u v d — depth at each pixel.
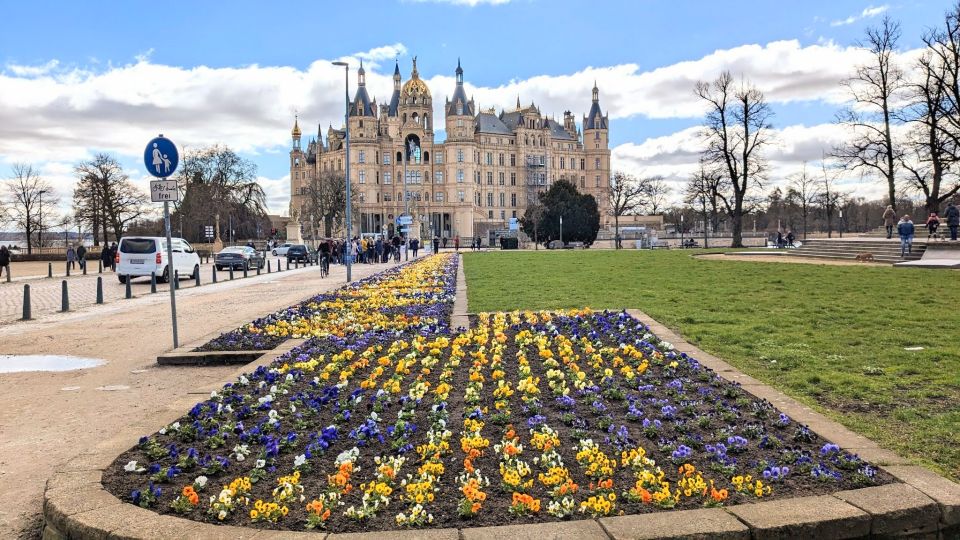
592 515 5.37
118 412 9.86
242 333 15.52
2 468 7.52
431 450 6.86
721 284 24.58
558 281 27.81
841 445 6.83
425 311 17.91
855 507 5.30
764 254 48.25
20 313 23.12
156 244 37.16
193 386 11.45
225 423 8.07
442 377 10.21
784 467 6.18
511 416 8.21
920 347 12.05
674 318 15.99
